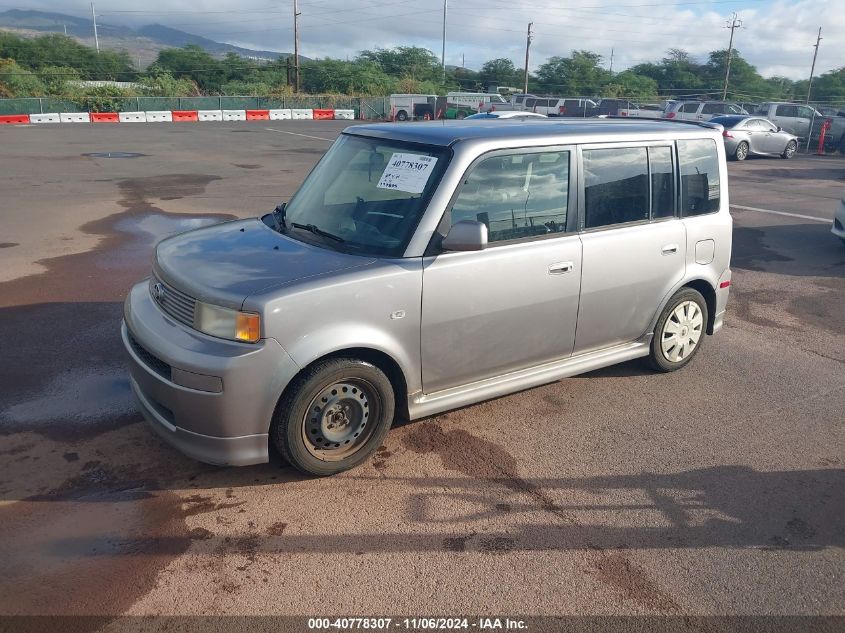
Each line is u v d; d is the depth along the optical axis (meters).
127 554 3.21
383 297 3.74
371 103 49.69
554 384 5.34
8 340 5.77
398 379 4.04
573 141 4.50
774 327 6.90
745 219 12.37
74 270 8.04
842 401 5.21
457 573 3.18
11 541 3.27
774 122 27.91
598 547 3.40
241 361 3.41
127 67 81.56
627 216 4.86
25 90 49.78
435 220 3.92
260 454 3.62
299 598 2.98
